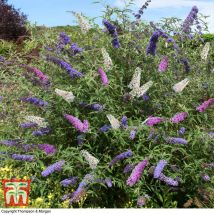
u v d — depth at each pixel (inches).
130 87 85.7
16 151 90.0
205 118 89.4
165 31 105.9
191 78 97.0
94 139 83.1
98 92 84.9
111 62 87.3
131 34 97.7
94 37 98.6
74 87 87.1
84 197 80.4
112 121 80.0
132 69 91.9
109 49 94.1
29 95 94.5
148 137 81.9
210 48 107.2
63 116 87.3
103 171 80.4
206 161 87.4
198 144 87.0
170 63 99.9
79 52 93.1
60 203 81.6
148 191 83.4
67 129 88.5
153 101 89.7
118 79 90.0
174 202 80.7
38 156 85.7
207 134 85.2
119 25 97.3
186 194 83.9
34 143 91.7
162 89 91.4
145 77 92.2
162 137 83.8
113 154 85.2
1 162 90.6
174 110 90.4
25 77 93.4
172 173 82.5
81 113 87.4
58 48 96.9
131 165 78.9
